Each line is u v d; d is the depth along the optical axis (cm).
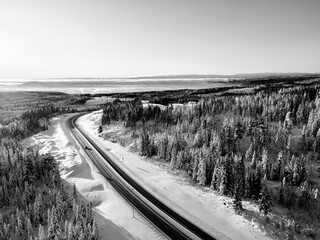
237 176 5591
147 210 4888
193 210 4931
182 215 4750
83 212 4634
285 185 5791
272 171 6338
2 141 9112
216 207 5050
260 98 11131
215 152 6775
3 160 6588
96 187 5734
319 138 7306
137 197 5369
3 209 5322
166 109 11081
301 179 6100
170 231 4281
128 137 9269
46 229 4594
